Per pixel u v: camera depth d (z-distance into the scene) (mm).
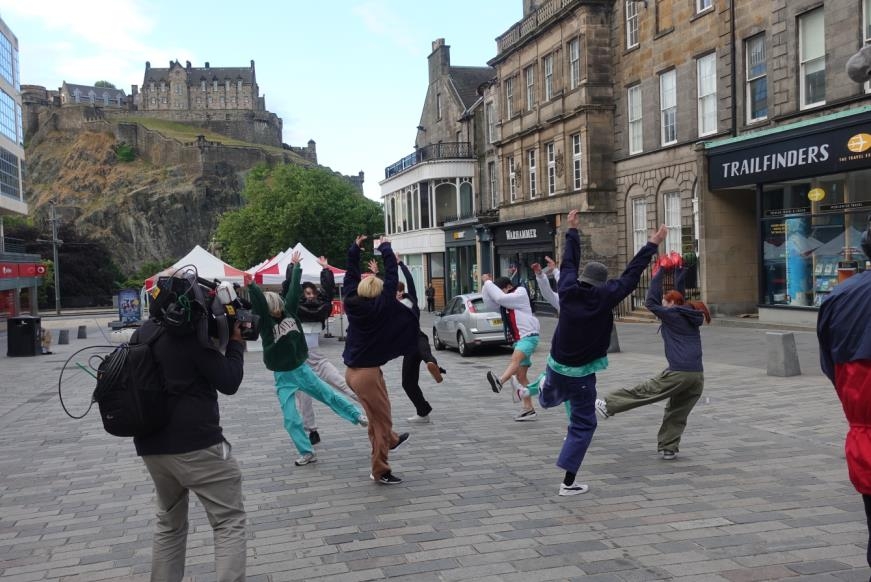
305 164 139000
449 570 4289
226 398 11578
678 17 22734
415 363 8773
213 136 142750
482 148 41781
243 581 3688
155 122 146500
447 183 43469
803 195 17875
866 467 3229
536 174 31578
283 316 7016
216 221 124312
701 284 21234
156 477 3719
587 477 6203
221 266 22578
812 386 10125
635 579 4059
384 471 6164
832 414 8336
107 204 123875
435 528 5047
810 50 17781
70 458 7844
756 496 5488
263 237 60125
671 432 6664
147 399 3527
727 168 19891
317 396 7191
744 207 21062
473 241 39281
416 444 7770
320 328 9883
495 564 4348
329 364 7902
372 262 7066
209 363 3631
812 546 4449
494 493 5836
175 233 121812
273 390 12453
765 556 4316
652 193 24578
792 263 18250
